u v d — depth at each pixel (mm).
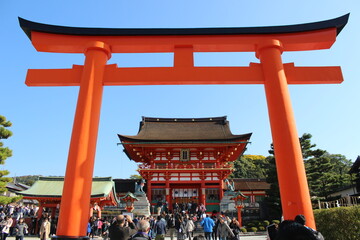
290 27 10906
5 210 30984
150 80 10289
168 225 19922
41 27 10609
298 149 8984
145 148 39344
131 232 6727
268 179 34250
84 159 8844
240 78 10344
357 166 33906
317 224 13000
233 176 72312
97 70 10164
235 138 36750
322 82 10617
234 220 13781
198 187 39531
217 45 11000
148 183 37969
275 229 7305
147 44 10883
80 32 10719
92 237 23453
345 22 10836
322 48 11258
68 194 8430
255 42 10961
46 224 18000
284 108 9453
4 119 35531
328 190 38938
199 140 37500
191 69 10453
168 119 49281
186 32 10914
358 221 10281
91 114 9453
